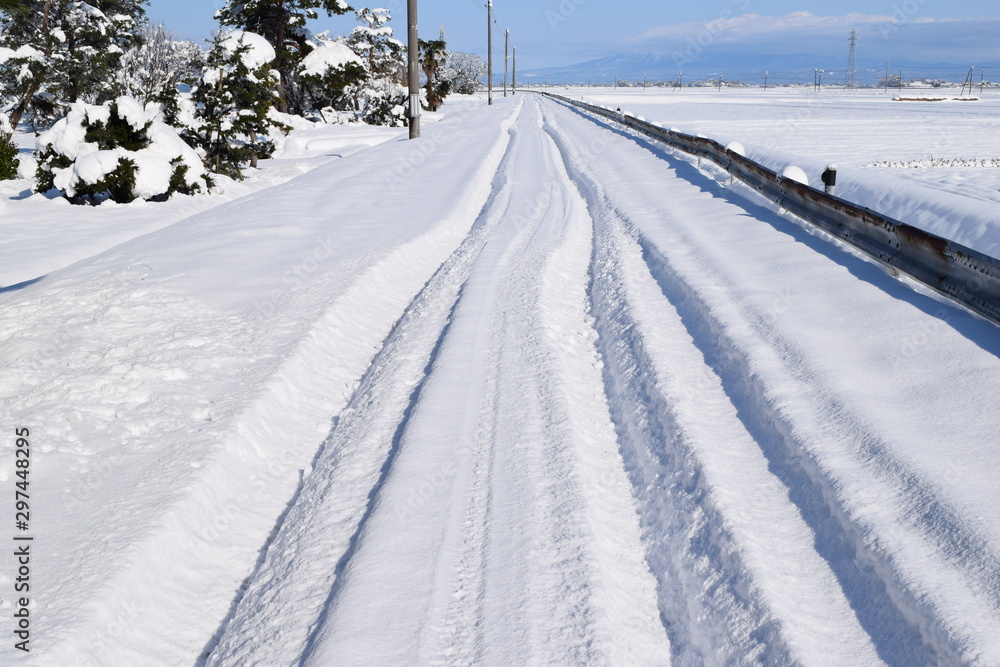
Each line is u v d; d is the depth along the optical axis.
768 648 2.97
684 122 37.09
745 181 13.59
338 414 5.62
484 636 3.08
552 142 26.41
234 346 6.39
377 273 8.90
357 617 3.20
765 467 4.31
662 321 6.91
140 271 8.98
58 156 17.59
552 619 3.15
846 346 5.75
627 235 10.71
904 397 4.79
